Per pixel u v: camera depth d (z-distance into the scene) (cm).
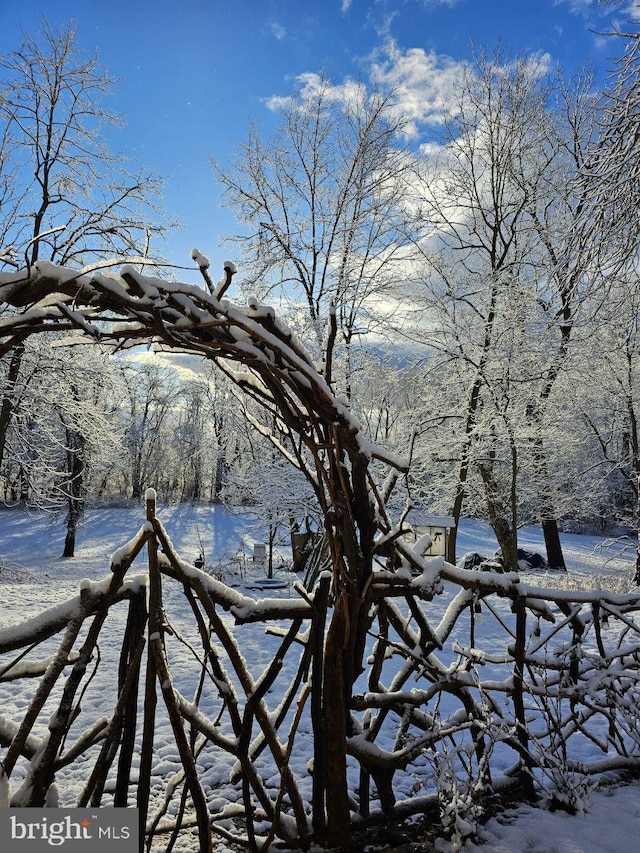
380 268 1343
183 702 165
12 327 133
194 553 2084
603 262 534
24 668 157
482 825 203
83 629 731
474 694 457
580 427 1633
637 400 1490
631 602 254
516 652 226
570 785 216
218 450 1923
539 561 1858
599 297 615
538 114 1380
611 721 255
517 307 1279
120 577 152
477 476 1538
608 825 203
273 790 258
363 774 199
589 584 1338
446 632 221
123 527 2834
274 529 1480
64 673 524
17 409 1345
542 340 1280
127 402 3559
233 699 164
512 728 217
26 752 155
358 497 176
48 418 1430
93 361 1384
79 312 136
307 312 1282
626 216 504
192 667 562
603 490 1778
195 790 154
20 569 1548
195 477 4322
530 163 1412
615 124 498
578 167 554
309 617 182
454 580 211
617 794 233
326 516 172
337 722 173
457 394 1420
